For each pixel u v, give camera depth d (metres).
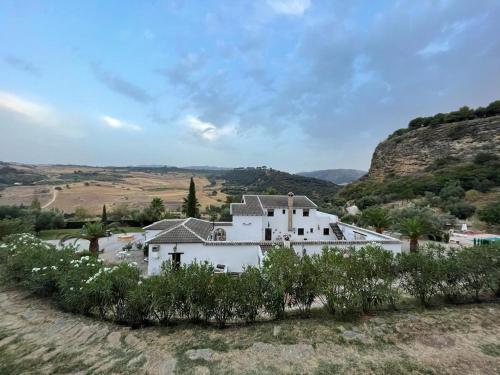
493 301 10.66
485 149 64.62
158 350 7.66
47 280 11.63
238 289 9.20
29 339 8.77
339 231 30.83
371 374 6.34
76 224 49.25
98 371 6.77
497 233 35.34
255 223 28.33
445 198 51.22
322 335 8.23
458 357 6.88
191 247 20.41
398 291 10.21
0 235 27.42
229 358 7.17
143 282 9.84
